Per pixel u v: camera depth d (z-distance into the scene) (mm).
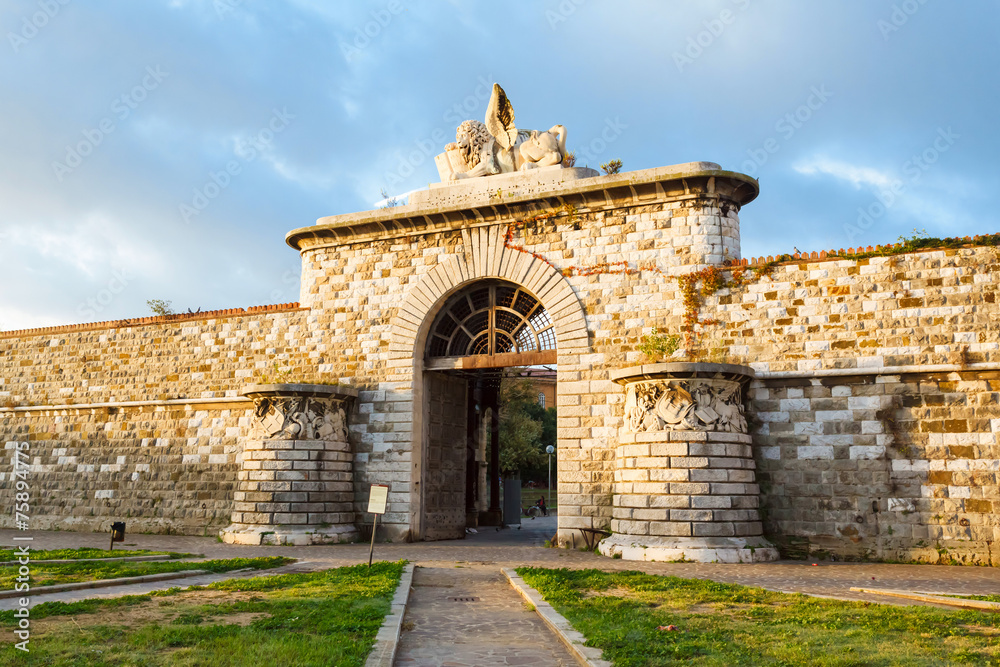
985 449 21938
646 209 27125
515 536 32938
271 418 28109
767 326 24844
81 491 33719
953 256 23266
